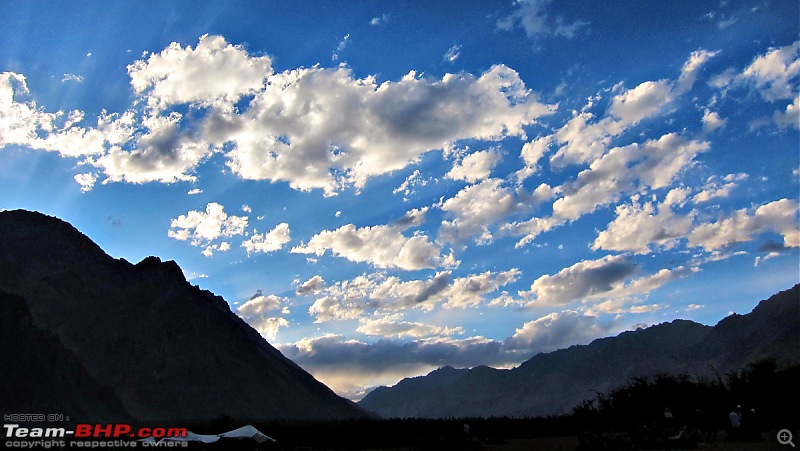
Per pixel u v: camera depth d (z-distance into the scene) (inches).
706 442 1400.1
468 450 1686.8
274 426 2586.1
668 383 2121.1
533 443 1877.5
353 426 2332.7
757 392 1839.3
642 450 1312.7
